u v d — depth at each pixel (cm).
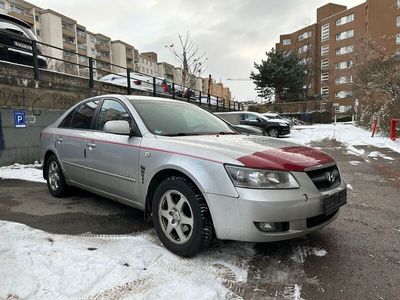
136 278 286
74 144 495
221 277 298
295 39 6247
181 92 2062
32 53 973
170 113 445
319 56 5856
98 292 265
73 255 317
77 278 280
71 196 564
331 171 347
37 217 453
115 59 8500
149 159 368
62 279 278
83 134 482
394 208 522
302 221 305
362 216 480
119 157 408
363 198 581
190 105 507
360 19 5031
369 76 2272
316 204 312
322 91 5750
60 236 372
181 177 338
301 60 5281
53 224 425
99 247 343
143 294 263
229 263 323
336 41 5484
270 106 4378
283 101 4697
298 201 300
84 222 435
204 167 316
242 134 451
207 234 317
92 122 483
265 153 324
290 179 304
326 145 1452
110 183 430
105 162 432
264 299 269
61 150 525
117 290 268
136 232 401
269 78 4634
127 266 305
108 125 394
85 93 1157
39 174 760
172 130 409
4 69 856
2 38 949
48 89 989
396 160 1009
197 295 262
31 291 262
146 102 449
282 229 298
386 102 1808
